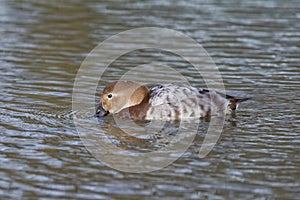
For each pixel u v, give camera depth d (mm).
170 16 44031
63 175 20109
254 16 44344
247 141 23250
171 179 19812
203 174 20203
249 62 34250
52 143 22984
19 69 32906
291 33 40062
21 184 19406
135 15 44375
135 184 19453
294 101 28156
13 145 22703
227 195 18641
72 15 44812
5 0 49344
